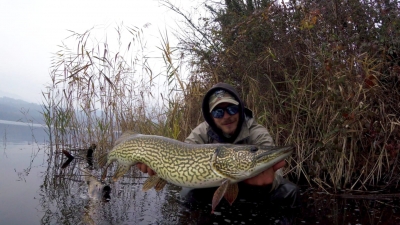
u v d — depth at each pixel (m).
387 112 1.81
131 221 1.17
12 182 1.76
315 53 1.96
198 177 1.23
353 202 1.51
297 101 1.98
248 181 1.22
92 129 3.20
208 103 1.60
